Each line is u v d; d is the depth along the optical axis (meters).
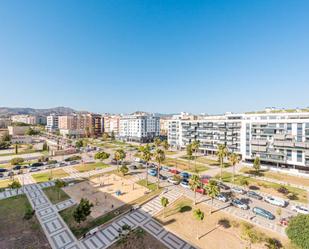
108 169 89.12
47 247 35.06
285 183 71.06
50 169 88.31
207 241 37.44
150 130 189.75
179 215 47.28
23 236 38.00
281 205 52.78
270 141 90.44
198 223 43.72
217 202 54.75
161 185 68.38
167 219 45.38
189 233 39.91
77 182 70.81
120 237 38.19
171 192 61.81
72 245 35.78
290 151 84.44
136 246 35.69
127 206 51.22
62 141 168.25
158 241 37.25
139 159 107.88
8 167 90.50
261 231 40.75
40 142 168.00
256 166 80.00
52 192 60.56
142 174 81.75
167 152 133.00
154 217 46.22
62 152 121.69
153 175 79.81
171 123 151.38
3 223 42.53
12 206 50.72
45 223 42.78
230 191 63.53
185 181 69.12
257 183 70.25
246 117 107.81
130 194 59.69
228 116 119.12
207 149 124.44
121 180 73.44
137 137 183.50
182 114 180.50
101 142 182.38
